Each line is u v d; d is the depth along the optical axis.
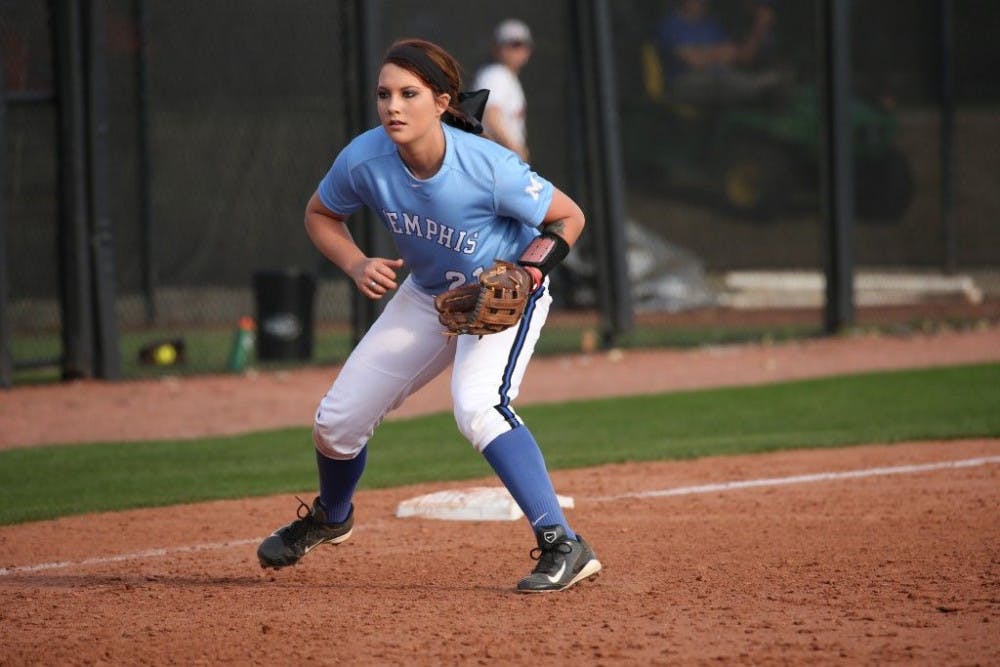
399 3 63.34
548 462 28.88
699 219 67.69
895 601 16.95
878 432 31.58
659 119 68.12
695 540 21.12
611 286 49.53
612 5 68.31
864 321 53.66
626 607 16.97
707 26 67.81
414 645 15.41
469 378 17.25
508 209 16.62
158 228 59.84
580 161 61.16
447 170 16.25
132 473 28.88
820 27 49.19
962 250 67.38
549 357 47.50
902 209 67.19
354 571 19.75
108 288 42.84
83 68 41.69
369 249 43.81
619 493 25.42
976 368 41.41
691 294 60.91
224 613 17.23
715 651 14.86
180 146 60.03
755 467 27.77
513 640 15.49
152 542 22.30
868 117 67.56
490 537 22.02
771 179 67.00
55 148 42.34
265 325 46.81
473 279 17.28
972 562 18.98
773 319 56.25
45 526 23.75
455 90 16.31
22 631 16.52
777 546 20.50
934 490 24.62
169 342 46.62
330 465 18.30
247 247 60.62
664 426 33.91
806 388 39.03
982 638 15.11
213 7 60.19
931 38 68.69
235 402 38.94
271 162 60.66
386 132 16.03
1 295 41.28
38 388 41.56
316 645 15.54
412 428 34.75
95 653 15.41
